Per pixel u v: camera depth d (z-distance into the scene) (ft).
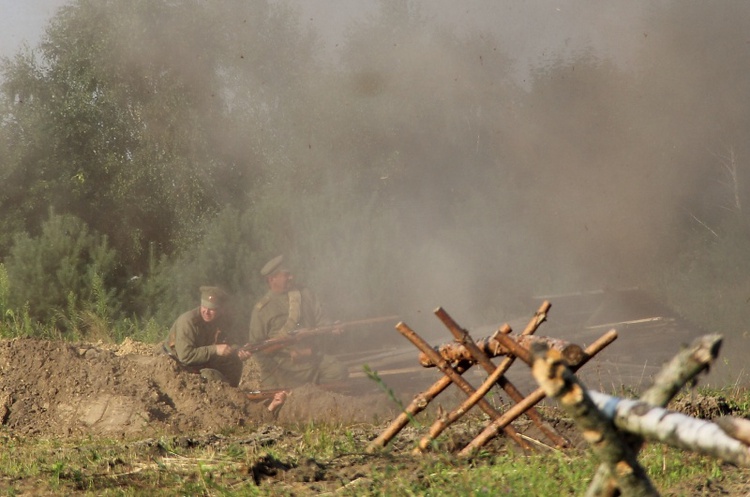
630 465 27.86
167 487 61.82
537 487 53.47
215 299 120.57
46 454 76.18
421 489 56.29
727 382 130.41
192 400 110.22
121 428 103.04
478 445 66.08
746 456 26.55
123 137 345.31
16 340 116.37
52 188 326.24
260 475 63.52
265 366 124.57
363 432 84.89
